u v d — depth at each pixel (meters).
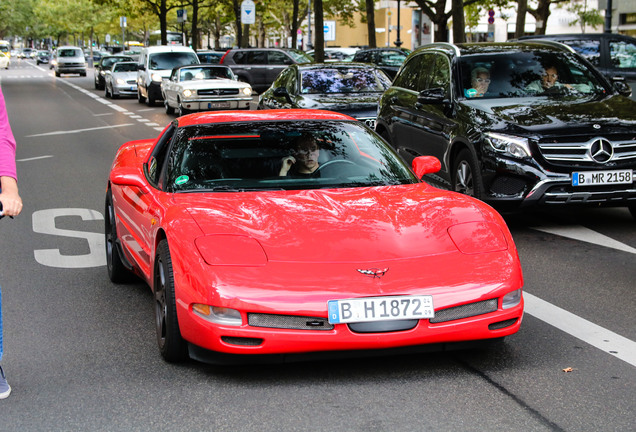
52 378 4.46
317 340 4.12
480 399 4.02
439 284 4.22
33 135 19.36
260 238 4.46
